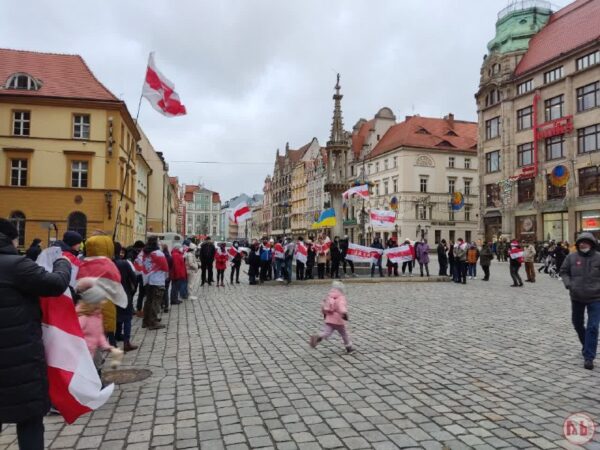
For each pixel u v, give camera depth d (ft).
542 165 142.00
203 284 64.90
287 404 17.94
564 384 20.22
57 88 105.70
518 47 155.84
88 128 105.81
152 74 40.40
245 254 133.80
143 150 185.57
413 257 77.87
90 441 14.82
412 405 17.72
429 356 25.22
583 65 129.59
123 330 28.30
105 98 106.01
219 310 42.14
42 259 16.12
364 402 18.10
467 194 219.00
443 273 76.64
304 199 319.27
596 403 17.89
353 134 272.10
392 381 20.79
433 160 213.25
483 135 169.27
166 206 220.84
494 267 111.14
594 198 123.65
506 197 153.17
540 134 141.59
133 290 27.50
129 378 21.57
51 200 102.83
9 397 10.47
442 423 15.96
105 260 18.42
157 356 25.67
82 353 12.76
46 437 15.14
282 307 43.86
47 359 12.27
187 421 16.34
